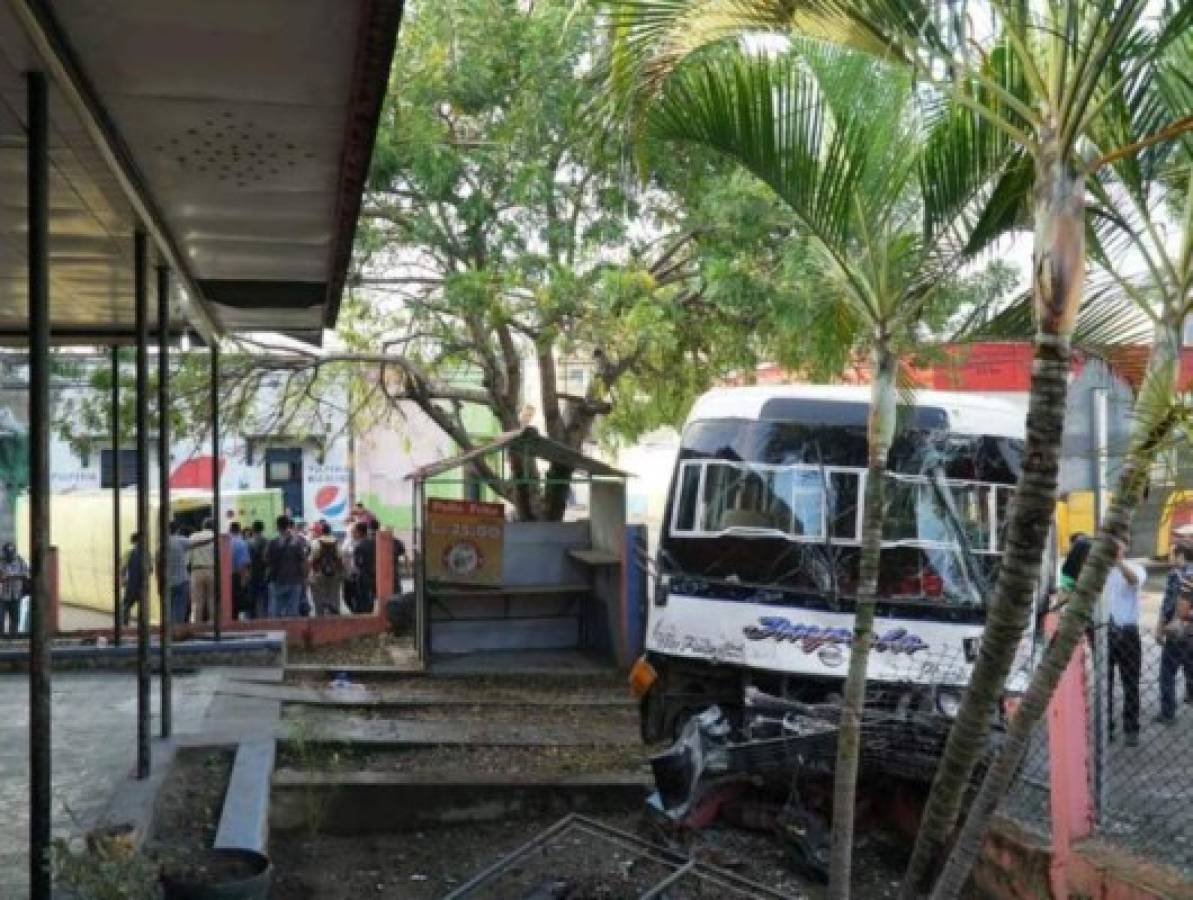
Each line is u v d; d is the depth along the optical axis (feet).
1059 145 12.41
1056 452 12.53
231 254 25.85
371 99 16.87
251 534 55.67
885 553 27.63
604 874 23.29
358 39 14.90
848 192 16.60
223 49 15.17
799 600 27.68
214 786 23.22
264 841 21.07
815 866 22.94
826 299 23.75
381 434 103.65
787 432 29.32
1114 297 19.31
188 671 35.63
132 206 20.75
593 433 60.34
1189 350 15.49
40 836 14.49
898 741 22.93
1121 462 17.13
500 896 22.56
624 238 42.68
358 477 103.96
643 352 45.85
